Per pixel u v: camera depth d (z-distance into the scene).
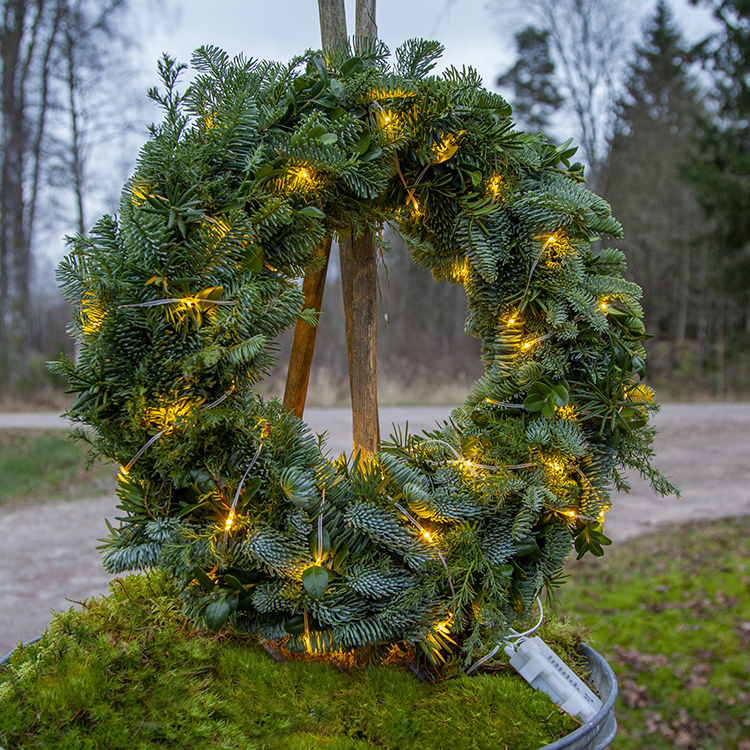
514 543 1.16
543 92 15.49
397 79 1.15
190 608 1.06
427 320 16.44
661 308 17.86
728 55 10.42
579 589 4.06
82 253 1.00
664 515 5.44
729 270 11.60
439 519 1.11
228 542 1.02
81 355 1.00
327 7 1.40
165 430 0.97
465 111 1.17
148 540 1.02
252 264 1.03
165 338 0.97
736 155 10.39
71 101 10.55
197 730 0.96
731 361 15.64
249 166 1.03
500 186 1.20
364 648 1.17
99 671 1.02
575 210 1.14
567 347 1.19
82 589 3.65
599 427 1.23
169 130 1.07
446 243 1.25
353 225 1.31
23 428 7.91
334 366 14.00
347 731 1.04
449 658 1.21
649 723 2.87
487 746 0.99
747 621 3.47
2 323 13.94
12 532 4.64
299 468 1.06
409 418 8.50
